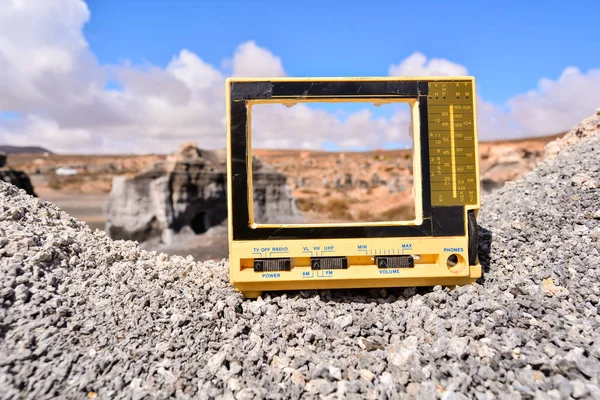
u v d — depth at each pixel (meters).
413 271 0.31
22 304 0.26
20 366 0.22
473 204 0.31
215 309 0.30
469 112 0.31
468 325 0.26
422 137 0.31
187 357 0.25
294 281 0.31
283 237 0.31
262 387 0.23
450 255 0.31
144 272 0.33
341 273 0.31
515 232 0.39
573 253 0.34
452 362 0.24
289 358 0.26
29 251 0.30
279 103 0.31
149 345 0.26
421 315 0.29
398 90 0.31
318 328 0.28
